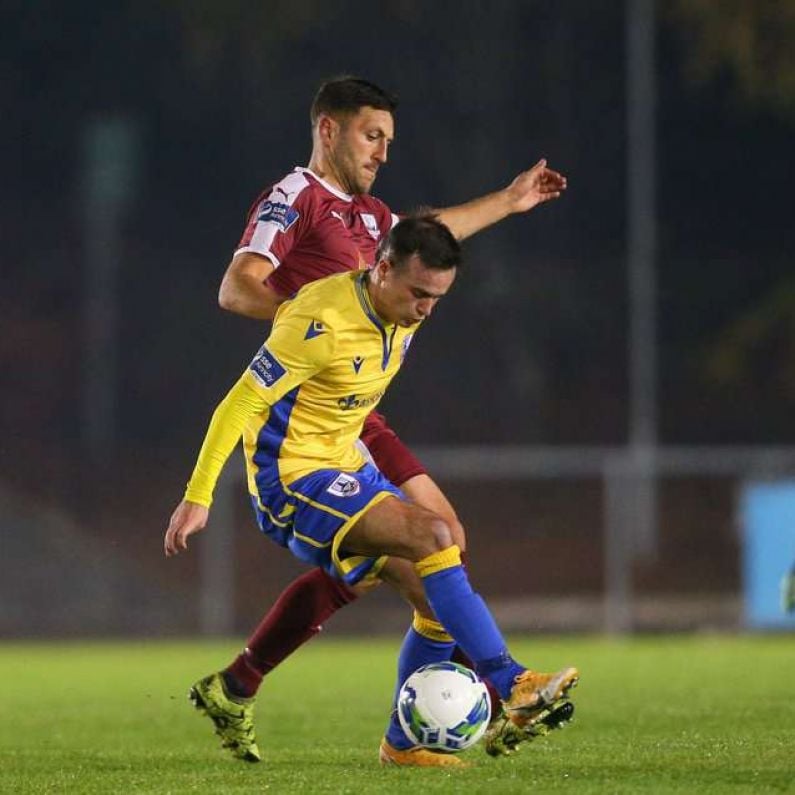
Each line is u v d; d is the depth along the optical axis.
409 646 24.11
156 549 103.75
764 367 122.31
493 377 124.50
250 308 25.16
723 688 41.19
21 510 104.44
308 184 26.09
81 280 135.50
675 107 133.62
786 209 134.00
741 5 101.88
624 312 129.62
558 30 125.81
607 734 28.45
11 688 47.78
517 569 100.38
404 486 25.78
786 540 69.00
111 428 118.81
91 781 22.78
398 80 124.44
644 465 88.19
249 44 119.25
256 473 23.59
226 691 24.75
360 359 22.98
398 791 20.33
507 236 130.62
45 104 137.62
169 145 135.75
